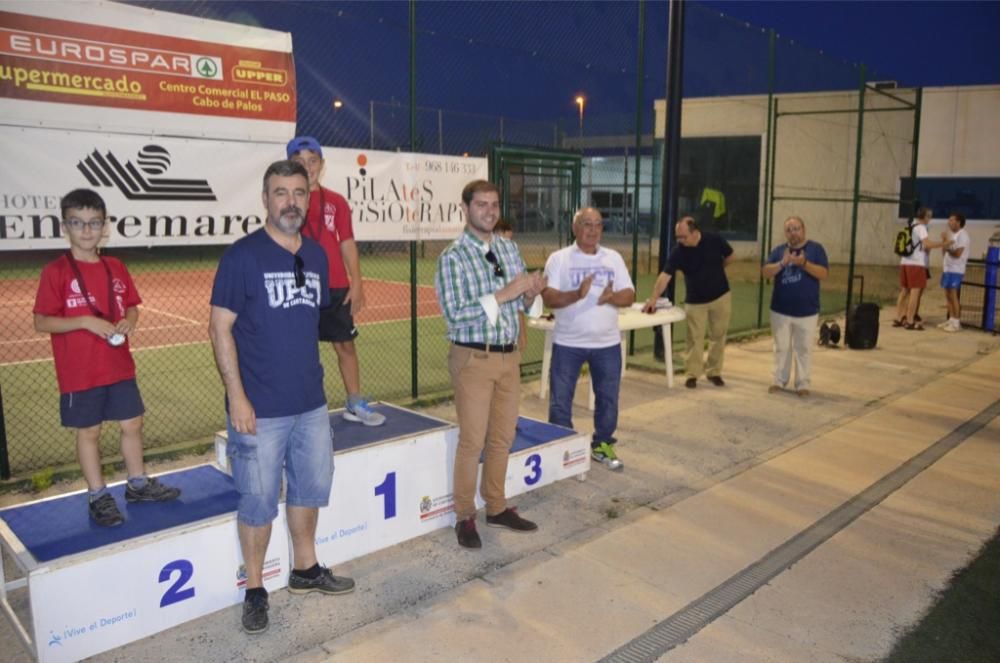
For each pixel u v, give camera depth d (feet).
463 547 15.19
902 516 16.96
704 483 18.83
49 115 16.87
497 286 14.64
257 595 12.37
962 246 41.24
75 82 17.15
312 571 13.29
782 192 81.71
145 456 19.63
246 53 19.84
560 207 33.01
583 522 16.49
